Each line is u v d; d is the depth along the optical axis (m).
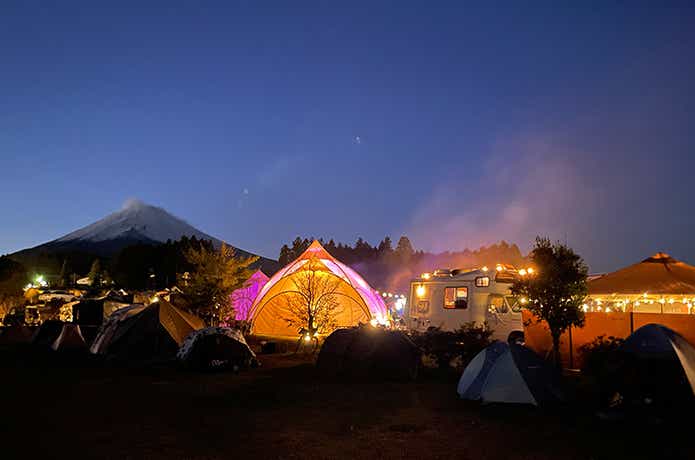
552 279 14.62
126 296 36.16
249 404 10.72
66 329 21.39
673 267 17.70
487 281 20.45
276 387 12.80
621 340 13.72
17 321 38.25
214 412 9.91
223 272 26.17
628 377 9.78
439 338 16.44
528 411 10.02
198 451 7.35
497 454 7.37
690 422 9.06
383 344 14.45
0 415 9.52
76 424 8.88
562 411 10.02
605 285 17.45
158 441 7.85
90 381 13.65
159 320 17.86
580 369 15.07
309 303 25.36
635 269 17.83
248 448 7.54
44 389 12.38
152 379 14.05
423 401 11.09
